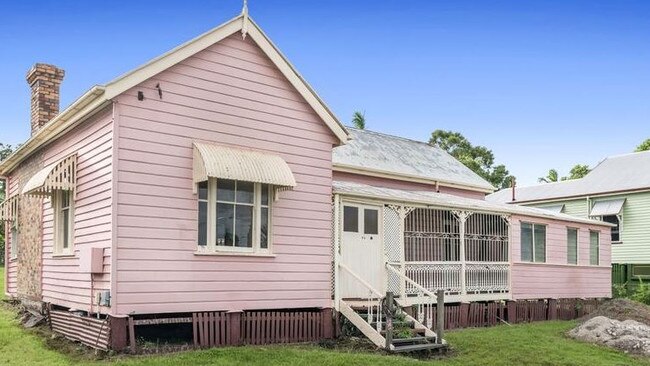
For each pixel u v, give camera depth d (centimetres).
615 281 3456
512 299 2169
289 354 1258
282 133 1470
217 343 1309
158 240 1245
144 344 1247
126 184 1213
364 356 1285
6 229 2112
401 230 1803
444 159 2789
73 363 1129
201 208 1329
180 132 1298
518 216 2241
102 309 1227
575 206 3872
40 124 1867
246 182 1405
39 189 1400
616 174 3856
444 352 1479
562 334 1861
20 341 1339
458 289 1972
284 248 1452
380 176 2269
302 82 1501
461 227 2012
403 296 1744
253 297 1382
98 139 1295
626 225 3603
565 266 2472
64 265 1459
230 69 1388
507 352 1491
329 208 1559
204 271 1307
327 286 1534
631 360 1520
